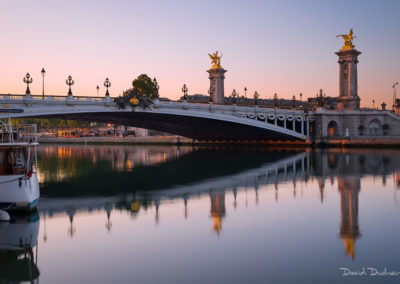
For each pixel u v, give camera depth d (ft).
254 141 431.84
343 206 112.37
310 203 116.67
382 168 201.67
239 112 346.33
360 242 80.33
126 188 146.92
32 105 219.41
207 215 102.47
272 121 398.01
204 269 67.62
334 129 410.93
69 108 236.43
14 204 103.09
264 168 210.38
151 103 278.87
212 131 402.52
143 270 67.36
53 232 88.28
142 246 78.89
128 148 443.32
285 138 400.88
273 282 62.54
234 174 186.50
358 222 94.94
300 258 72.08
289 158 269.23
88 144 590.14
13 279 64.03
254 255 73.51
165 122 342.64
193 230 89.04
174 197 127.34
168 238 83.56
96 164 247.29
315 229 89.40
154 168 219.41
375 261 70.23
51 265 69.82
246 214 103.24
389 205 113.29
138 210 108.68
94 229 90.38
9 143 104.99
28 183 103.76
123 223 95.35
